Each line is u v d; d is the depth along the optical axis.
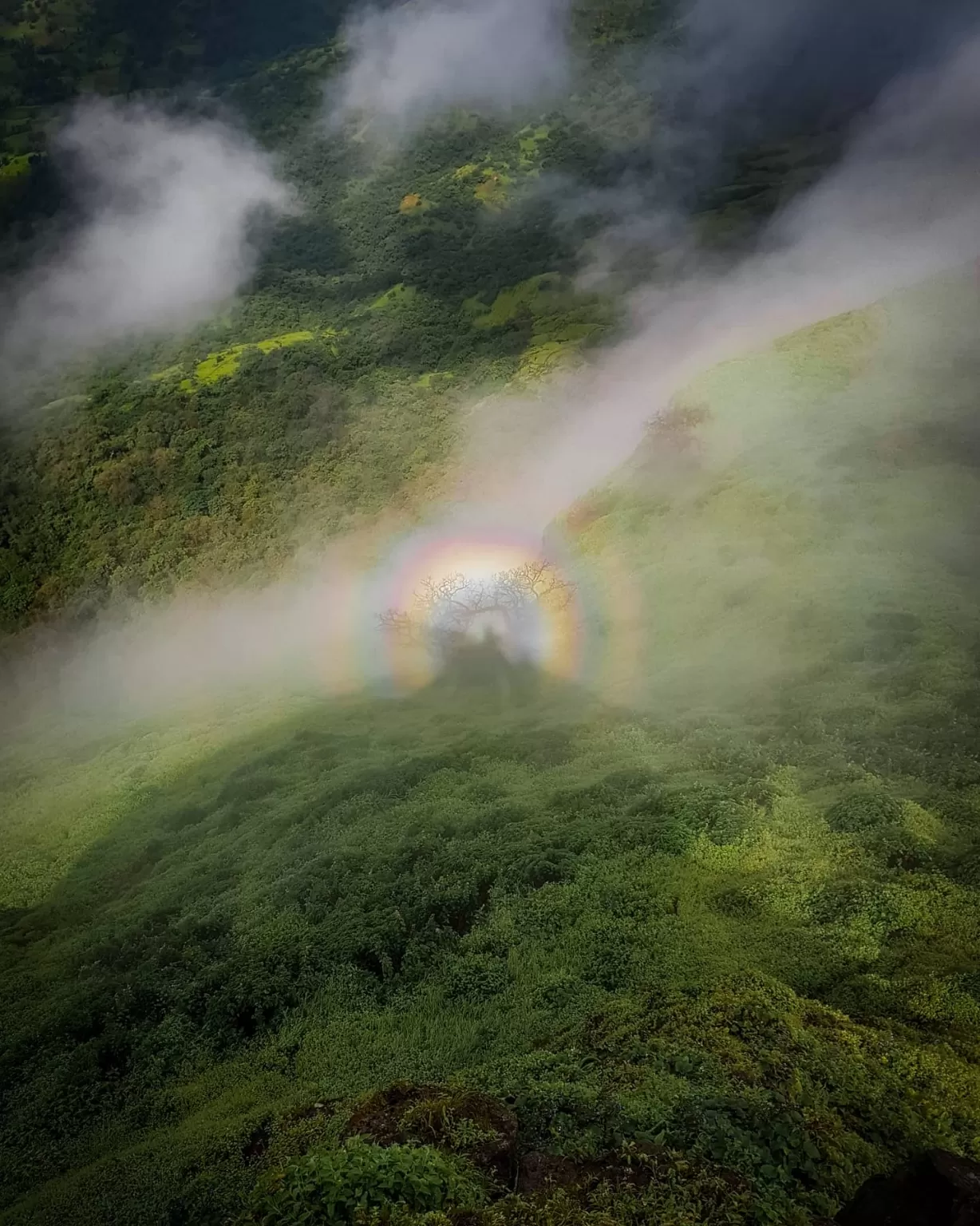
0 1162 13.74
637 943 13.39
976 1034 10.06
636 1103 8.80
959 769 15.48
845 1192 7.70
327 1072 12.86
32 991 18.88
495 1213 7.20
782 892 13.55
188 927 19.00
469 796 20.50
